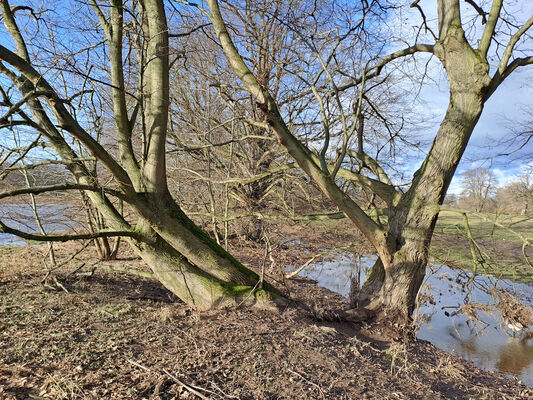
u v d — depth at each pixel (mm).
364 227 6086
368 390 4035
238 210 12273
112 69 5445
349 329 6090
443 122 5902
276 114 5863
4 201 7188
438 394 4320
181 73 10984
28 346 3875
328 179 5871
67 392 3137
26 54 5504
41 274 6863
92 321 4852
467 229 5762
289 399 3545
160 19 5324
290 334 5195
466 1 6754
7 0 5324
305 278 10445
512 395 4703
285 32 10664
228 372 3891
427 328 7336
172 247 6090
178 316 5465
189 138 11453
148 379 3516
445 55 5871
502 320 6922
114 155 9750
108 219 6059
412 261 6023
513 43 5473
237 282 6234
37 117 5527
